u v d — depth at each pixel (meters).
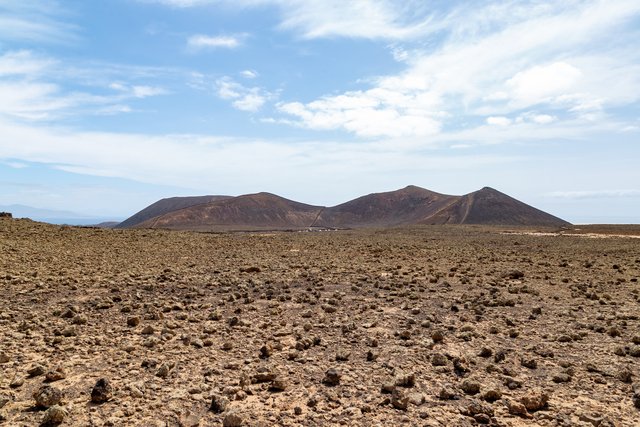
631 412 6.73
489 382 7.90
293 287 18.12
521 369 8.64
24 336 10.16
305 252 34.09
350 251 35.28
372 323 11.95
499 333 11.30
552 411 6.76
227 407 6.70
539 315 13.41
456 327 11.70
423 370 8.47
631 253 34.84
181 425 6.05
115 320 12.02
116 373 7.99
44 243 32.03
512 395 7.31
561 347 10.10
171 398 6.92
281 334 10.85
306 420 6.32
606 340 10.67
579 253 35.25
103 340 10.04
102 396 6.75
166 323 11.59
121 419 6.18
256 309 13.84
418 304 14.83
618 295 16.86
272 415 6.46
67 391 7.11
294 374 8.19
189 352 9.34
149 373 8.03
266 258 28.97
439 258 30.48
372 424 6.22
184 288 17.31
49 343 9.73
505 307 14.64
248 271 22.28
